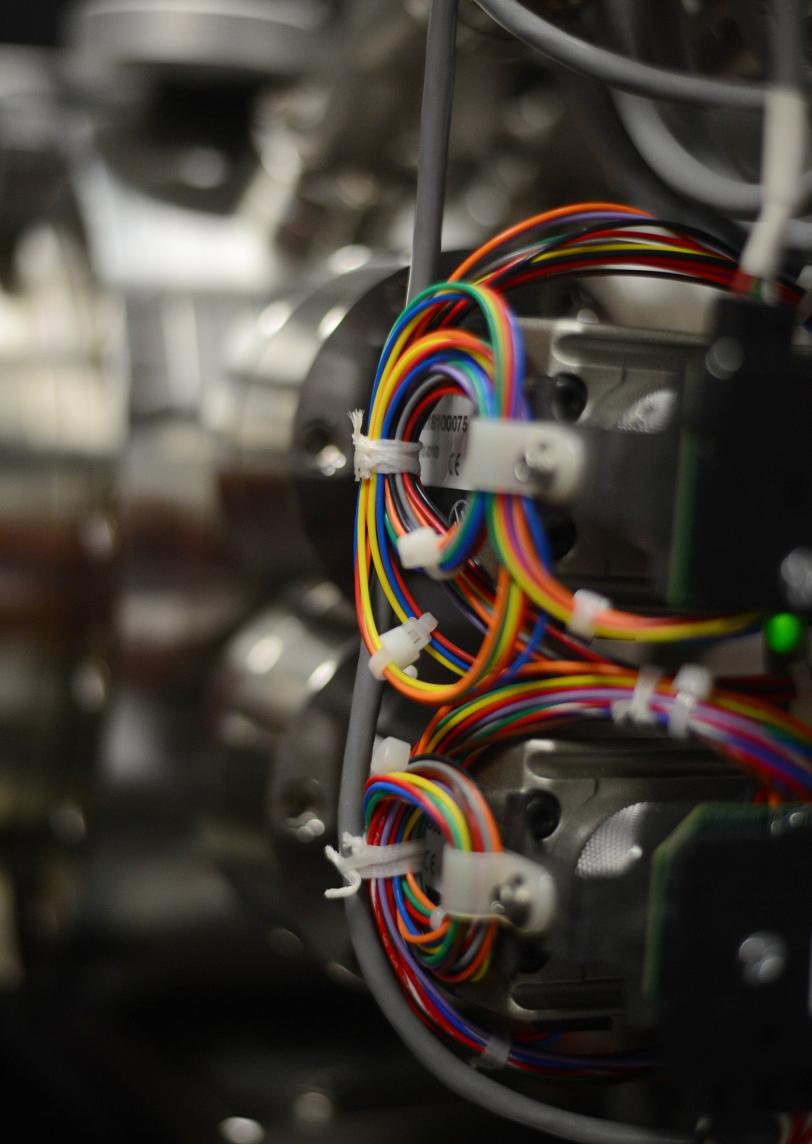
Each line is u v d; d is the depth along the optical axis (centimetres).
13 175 97
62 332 90
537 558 40
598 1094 61
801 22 43
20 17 155
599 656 45
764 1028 42
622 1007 45
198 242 87
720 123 55
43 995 89
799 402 41
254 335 66
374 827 46
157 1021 84
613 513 41
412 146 84
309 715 59
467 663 45
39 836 94
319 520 57
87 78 98
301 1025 84
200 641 80
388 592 45
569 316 52
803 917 42
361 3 73
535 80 80
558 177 84
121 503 79
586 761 45
